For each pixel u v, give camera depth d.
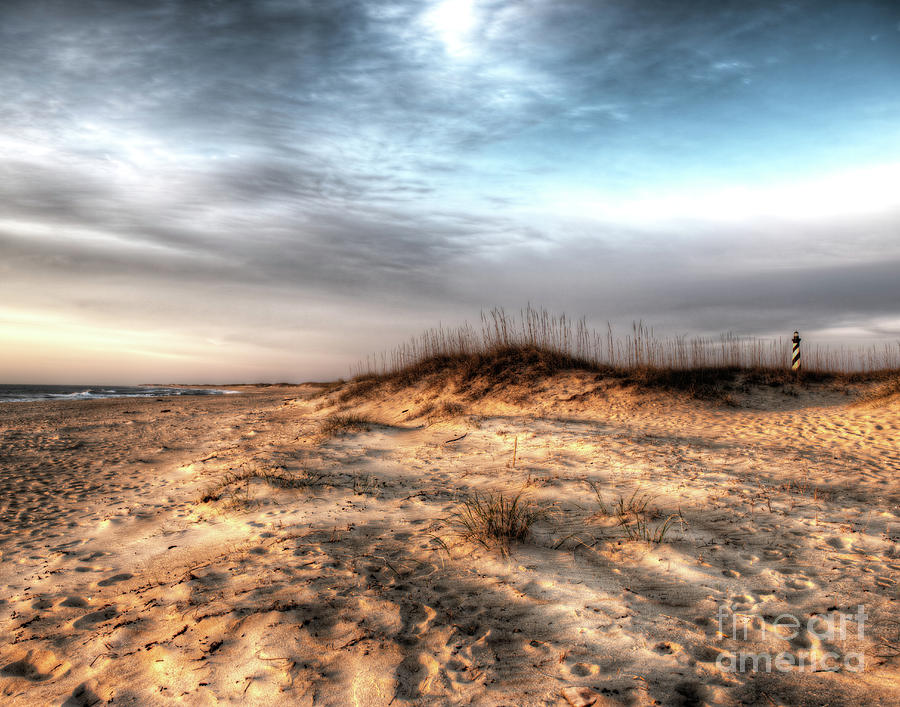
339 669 2.72
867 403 11.85
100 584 4.31
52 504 7.16
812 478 6.44
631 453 8.04
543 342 17.11
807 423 10.52
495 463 8.16
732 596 3.44
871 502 5.45
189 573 4.20
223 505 6.29
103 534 5.77
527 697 2.44
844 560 3.96
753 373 16.41
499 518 5.03
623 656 2.76
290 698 2.52
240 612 3.33
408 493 6.55
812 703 2.33
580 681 2.54
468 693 2.49
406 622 3.18
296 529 5.23
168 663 2.89
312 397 21.75
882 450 7.98
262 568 4.16
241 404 24.61
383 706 2.42
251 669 2.76
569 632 3.03
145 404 25.28
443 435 10.93
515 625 3.13
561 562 4.11
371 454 9.20
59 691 2.75
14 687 2.85
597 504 5.64
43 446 12.20
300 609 3.34
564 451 8.54
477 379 15.70
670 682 2.52
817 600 3.34
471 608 3.36
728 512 5.17
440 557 4.26
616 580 3.76
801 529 4.67
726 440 9.32
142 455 11.09
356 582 3.76
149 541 5.38
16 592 4.26
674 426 11.04
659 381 14.51
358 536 4.94
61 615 3.72
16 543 5.55
